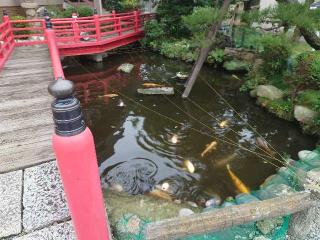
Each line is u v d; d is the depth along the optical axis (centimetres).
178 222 209
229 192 397
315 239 248
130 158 483
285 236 251
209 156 488
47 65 618
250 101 718
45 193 234
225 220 215
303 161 423
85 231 140
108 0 1405
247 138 545
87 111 671
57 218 212
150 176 434
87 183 124
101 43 972
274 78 698
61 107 109
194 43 887
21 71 572
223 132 570
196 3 1148
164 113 659
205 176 434
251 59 889
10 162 268
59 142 113
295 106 588
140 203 318
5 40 739
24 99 420
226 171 446
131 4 1348
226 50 960
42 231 202
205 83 855
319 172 269
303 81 566
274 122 605
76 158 116
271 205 225
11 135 315
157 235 202
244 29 898
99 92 789
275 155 488
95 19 942
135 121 621
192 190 401
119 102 721
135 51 1238
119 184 411
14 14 1258
